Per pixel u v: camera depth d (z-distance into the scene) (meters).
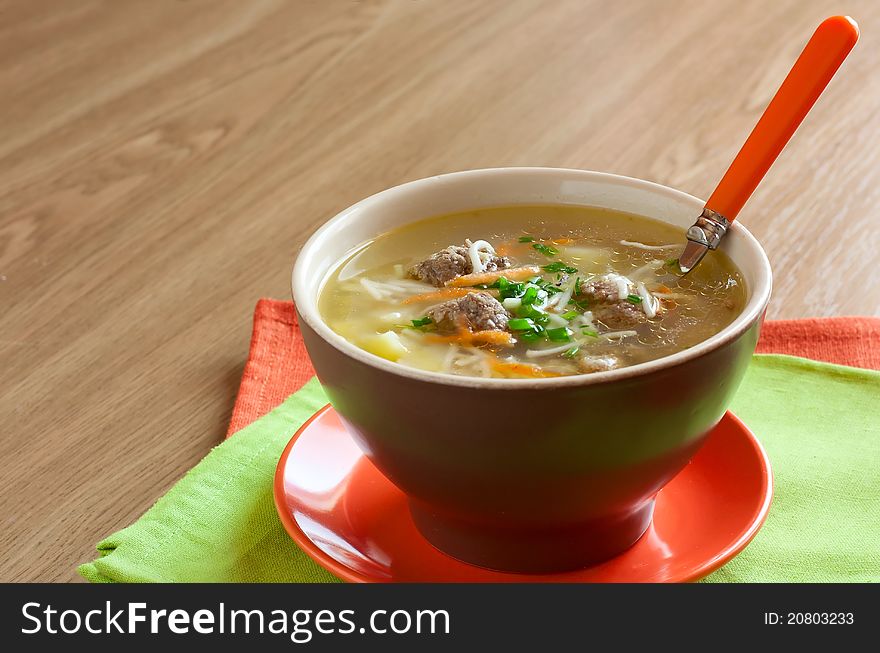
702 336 0.53
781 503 0.57
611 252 0.58
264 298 0.71
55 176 0.85
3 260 0.77
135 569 0.54
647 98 0.92
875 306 0.71
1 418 0.64
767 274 0.52
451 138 0.88
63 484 0.60
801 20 1.06
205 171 0.85
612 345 0.53
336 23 1.08
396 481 0.52
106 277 0.75
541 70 0.98
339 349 0.49
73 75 1.00
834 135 0.87
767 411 0.62
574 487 0.50
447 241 0.59
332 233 0.57
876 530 0.55
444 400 0.48
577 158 0.85
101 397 0.65
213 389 0.66
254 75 0.99
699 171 0.83
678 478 0.57
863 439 0.60
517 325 0.54
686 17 1.07
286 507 0.55
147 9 1.13
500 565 0.53
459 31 1.06
